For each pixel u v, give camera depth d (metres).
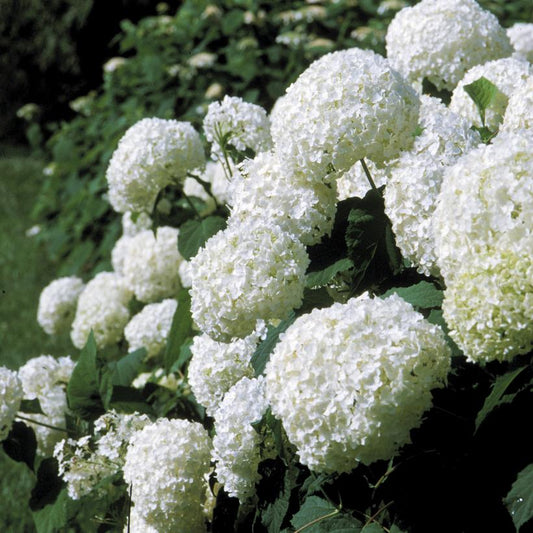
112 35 11.55
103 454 2.30
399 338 1.70
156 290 3.12
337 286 2.09
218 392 2.16
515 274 1.63
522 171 1.66
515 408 1.76
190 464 2.13
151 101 5.62
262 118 2.38
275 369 1.76
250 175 2.02
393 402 1.68
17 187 9.19
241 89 5.05
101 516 2.42
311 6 5.37
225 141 2.35
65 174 6.72
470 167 1.70
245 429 2.01
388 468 1.83
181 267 3.01
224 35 5.62
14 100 12.36
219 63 5.69
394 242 1.94
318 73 1.96
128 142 2.50
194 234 2.44
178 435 2.16
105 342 3.19
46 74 12.17
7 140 12.42
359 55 1.99
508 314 1.63
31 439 2.46
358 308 1.74
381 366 1.69
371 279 1.94
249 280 1.87
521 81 2.15
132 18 11.26
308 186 1.99
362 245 1.93
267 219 1.93
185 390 2.55
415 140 1.94
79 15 11.52
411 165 1.88
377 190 1.98
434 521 1.79
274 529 1.98
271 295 1.87
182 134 2.50
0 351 4.98
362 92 1.92
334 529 1.89
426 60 2.38
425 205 1.84
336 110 1.91
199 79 5.30
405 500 1.81
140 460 2.13
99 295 3.21
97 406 2.47
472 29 2.37
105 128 6.11
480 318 1.66
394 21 2.47
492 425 1.76
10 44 12.16
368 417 1.68
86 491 2.33
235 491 2.05
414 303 1.88
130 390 2.49
